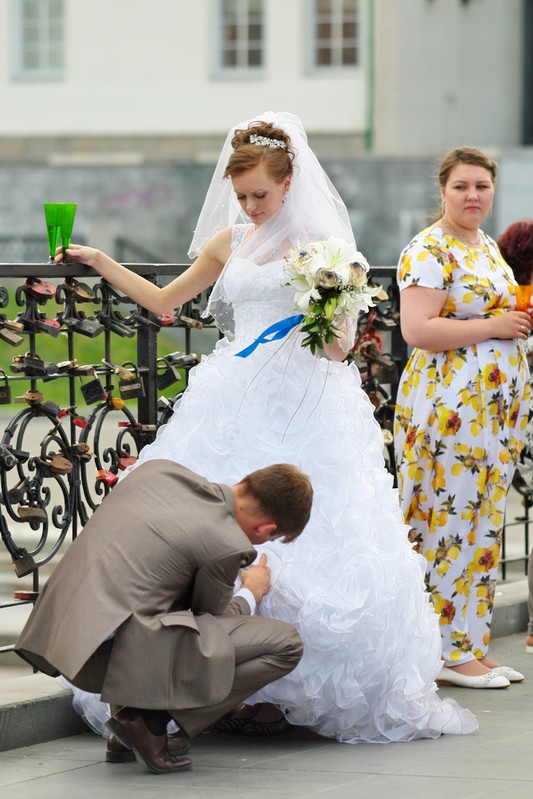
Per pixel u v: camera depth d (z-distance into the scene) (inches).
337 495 353.4
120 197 1601.9
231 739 356.2
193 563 316.5
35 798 302.7
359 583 343.3
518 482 531.8
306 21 1775.3
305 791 304.0
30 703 351.9
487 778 313.1
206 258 390.9
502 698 403.2
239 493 331.3
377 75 1744.6
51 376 381.4
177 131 1817.2
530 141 1895.9
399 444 422.6
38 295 375.2
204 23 1796.3
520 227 445.4
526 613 511.8
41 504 375.6
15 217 1619.1
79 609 313.7
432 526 415.2
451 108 1831.9
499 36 1882.4
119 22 1815.9
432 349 407.2
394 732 351.9
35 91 1840.6
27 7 1834.4
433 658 359.3
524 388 423.5
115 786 311.7
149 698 311.3
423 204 1521.9
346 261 361.7
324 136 1780.3
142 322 407.8
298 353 369.4
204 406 365.7
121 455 405.1
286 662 327.0
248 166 368.2
